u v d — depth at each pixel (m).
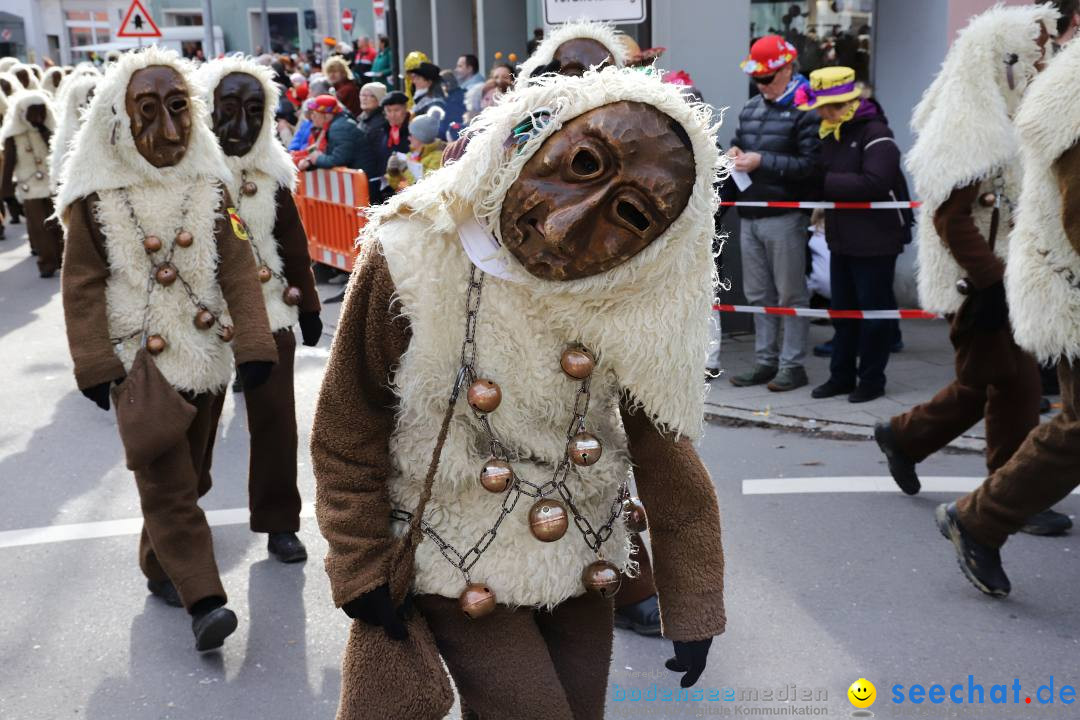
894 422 4.89
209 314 3.71
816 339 8.25
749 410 6.42
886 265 6.41
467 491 2.02
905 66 8.64
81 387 3.54
